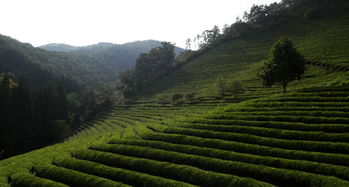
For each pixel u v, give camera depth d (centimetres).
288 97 3916
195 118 4403
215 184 2098
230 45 13738
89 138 5425
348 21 10150
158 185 2220
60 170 2922
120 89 13562
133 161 2873
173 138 3466
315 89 3994
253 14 16125
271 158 2247
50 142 8100
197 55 14475
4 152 6500
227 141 2872
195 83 10269
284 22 13512
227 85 7038
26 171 3216
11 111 7100
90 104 11619
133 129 5319
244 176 2178
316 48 8525
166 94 9800
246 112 3762
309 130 2719
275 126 3028
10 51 15938
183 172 2388
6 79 7438
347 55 6950
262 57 10344
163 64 14512
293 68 4469
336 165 1920
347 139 2277
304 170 1991
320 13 12162
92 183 2475
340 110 2952
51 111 9162
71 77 17775
